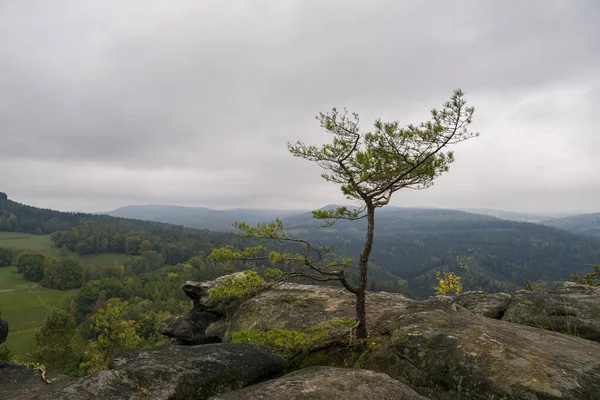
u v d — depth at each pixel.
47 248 154.25
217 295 9.77
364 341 9.83
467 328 8.52
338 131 9.61
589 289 13.14
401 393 5.99
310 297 16.27
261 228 9.25
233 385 7.25
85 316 85.94
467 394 6.74
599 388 6.16
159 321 70.94
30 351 37.78
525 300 12.96
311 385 6.08
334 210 9.92
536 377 6.38
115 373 6.47
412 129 8.94
